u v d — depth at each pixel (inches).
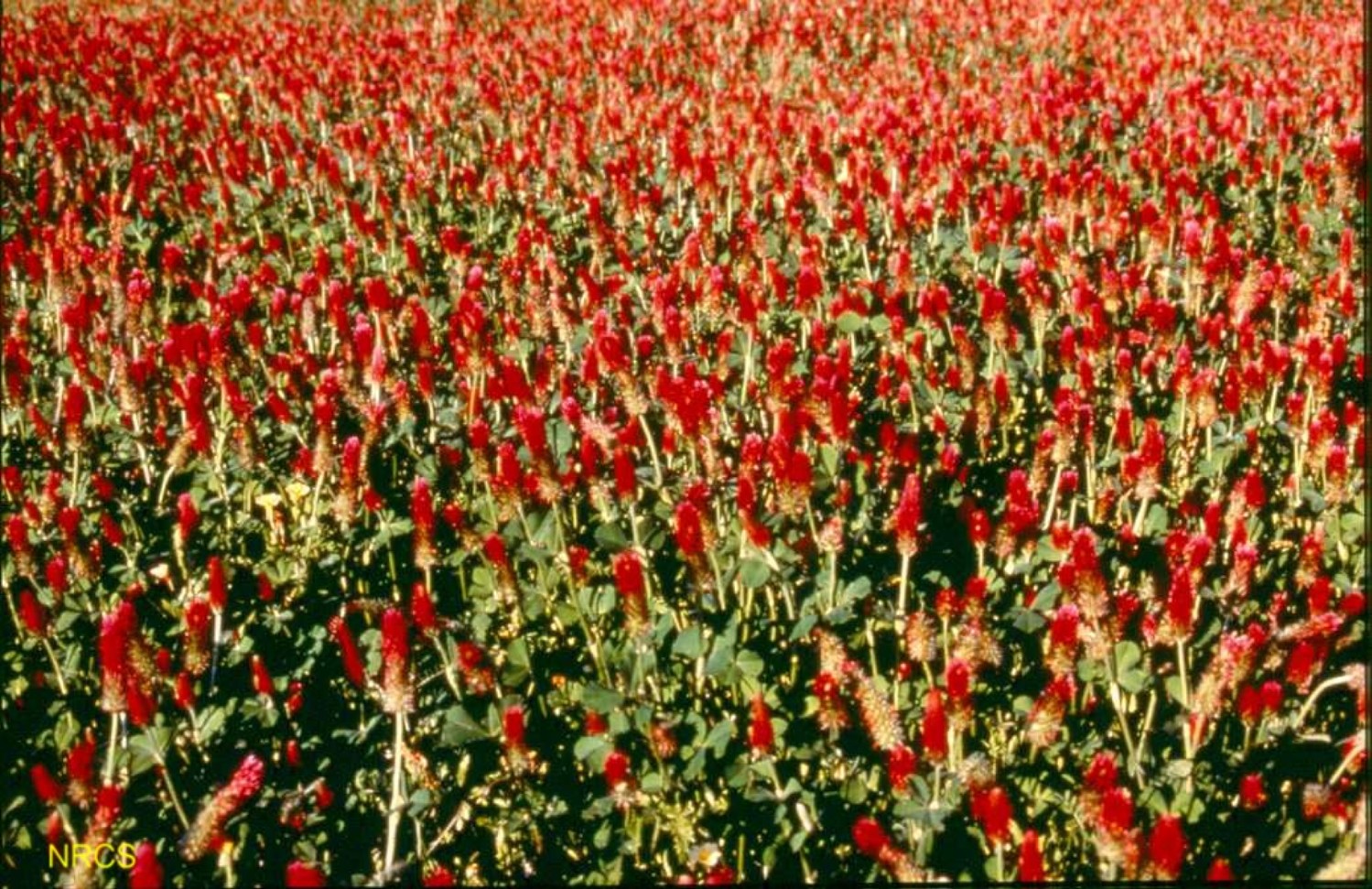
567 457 188.5
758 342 228.7
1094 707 149.9
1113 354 214.2
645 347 205.3
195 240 330.6
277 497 192.2
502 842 144.6
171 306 289.0
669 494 186.1
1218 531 163.9
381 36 622.5
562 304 230.8
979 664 140.4
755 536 153.1
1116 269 257.1
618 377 182.5
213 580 150.5
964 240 274.7
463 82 503.8
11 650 172.2
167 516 200.2
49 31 656.4
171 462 192.4
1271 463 204.7
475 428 175.3
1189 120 373.7
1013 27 572.7
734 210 324.8
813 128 331.0
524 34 629.3
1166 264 261.9
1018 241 281.0
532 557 167.3
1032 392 229.3
